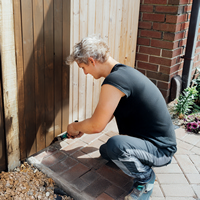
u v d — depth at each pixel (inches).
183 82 153.6
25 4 79.4
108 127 124.0
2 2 72.7
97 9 112.3
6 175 89.4
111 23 123.2
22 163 96.7
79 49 72.4
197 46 163.0
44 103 97.5
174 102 151.6
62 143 108.2
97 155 102.0
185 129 126.4
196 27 138.9
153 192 85.3
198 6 134.0
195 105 149.6
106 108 68.5
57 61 97.1
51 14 88.7
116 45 131.8
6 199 79.7
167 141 76.6
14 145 90.9
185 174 94.3
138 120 74.7
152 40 143.9
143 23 144.1
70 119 116.1
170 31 136.3
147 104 71.7
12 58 80.3
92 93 124.6
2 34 75.3
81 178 89.1
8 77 81.0
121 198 81.3
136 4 136.5
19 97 87.0
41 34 87.6
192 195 84.8
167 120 76.0
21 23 80.0
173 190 86.5
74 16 102.0
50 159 98.0
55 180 88.3
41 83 93.5
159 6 135.5
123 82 68.3
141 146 74.2
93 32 114.2
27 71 86.9
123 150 73.4
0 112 83.4
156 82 150.9
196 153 107.0
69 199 82.6
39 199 80.7
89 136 114.3
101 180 88.7
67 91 106.0
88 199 79.9
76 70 110.4
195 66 169.2
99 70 74.3
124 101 71.5
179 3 129.2
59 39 94.9
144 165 77.3
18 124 90.0
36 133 98.3
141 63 152.9
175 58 144.6
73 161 97.7
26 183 86.1
